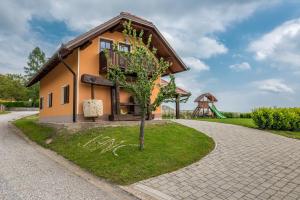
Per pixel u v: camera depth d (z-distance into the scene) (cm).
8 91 5188
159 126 1267
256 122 1573
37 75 1734
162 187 606
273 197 562
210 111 2900
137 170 693
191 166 754
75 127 1137
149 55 861
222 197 559
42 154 898
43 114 1917
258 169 741
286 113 1512
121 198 541
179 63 1625
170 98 869
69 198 523
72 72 1309
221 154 889
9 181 605
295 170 738
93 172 697
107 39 1448
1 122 2084
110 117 1398
